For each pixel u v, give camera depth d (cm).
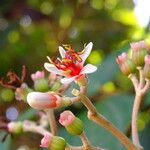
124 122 38
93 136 37
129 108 40
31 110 40
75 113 40
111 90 44
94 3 60
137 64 32
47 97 27
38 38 60
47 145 28
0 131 41
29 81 54
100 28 59
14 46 59
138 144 30
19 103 48
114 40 58
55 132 34
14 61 59
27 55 59
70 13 60
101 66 43
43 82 33
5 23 59
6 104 52
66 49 29
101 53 58
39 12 60
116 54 43
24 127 36
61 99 27
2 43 58
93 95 42
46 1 60
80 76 27
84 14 59
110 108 40
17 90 33
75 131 28
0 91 54
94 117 27
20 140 45
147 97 39
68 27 59
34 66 58
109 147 36
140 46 32
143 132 39
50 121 34
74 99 27
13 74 34
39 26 60
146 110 39
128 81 45
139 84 32
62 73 28
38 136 45
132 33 59
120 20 61
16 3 59
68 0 60
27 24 60
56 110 39
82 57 28
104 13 61
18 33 60
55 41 58
